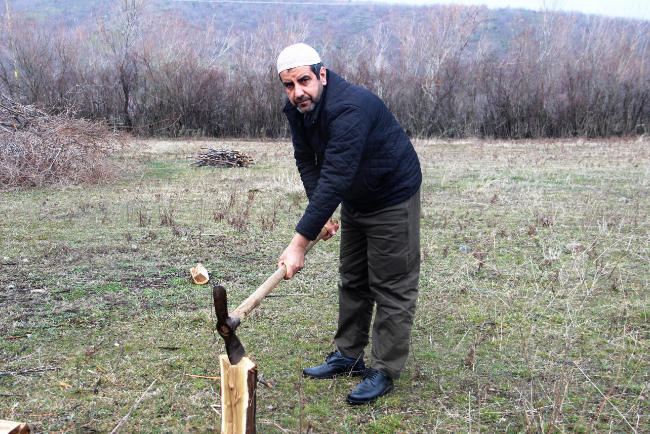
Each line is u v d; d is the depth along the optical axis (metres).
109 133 10.67
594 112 22.06
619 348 3.30
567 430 2.46
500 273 4.72
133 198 8.06
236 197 8.21
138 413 2.57
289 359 3.15
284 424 2.50
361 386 2.71
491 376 2.97
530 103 22.33
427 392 2.80
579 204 7.66
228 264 4.96
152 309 3.85
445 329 3.60
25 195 8.16
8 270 4.63
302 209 7.40
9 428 2.14
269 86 22.08
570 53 24.00
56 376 2.90
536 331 3.55
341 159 2.36
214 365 3.04
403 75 23.14
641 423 2.51
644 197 8.16
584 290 4.28
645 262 4.97
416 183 2.62
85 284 4.34
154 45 23.28
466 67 23.19
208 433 2.43
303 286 4.38
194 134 22.14
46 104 19.92
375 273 2.67
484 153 15.52
